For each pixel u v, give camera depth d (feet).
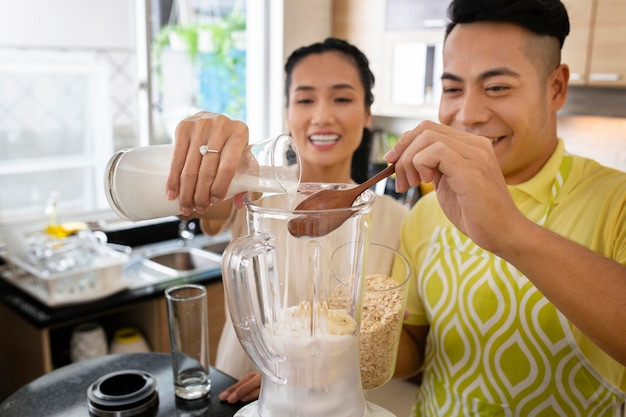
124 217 2.75
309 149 4.69
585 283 2.42
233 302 2.19
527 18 3.10
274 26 10.50
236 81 11.16
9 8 8.05
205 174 2.50
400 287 2.68
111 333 7.93
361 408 2.44
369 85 4.89
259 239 2.19
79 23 8.70
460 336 3.44
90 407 3.06
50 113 8.67
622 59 7.79
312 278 2.23
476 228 2.49
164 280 7.39
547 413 3.21
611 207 3.14
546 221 3.35
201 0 10.75
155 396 3.16
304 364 2.29
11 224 8.45
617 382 3.07
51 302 6.50
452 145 2.50
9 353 7.32
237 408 3.12
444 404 3.51
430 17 9.59
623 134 9.18
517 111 3.21
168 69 10.42
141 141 9.61
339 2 11.09
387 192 10.34
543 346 3.17
